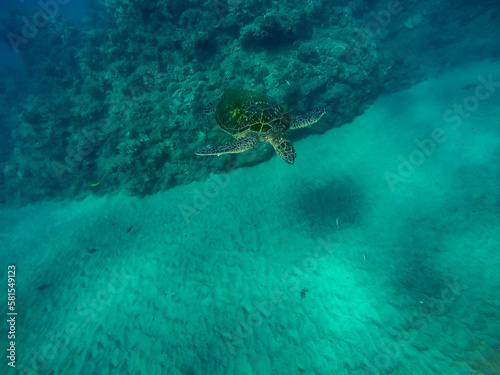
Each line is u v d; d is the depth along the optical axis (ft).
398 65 73.10
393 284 27.96
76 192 59.47
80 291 35.86
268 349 25.09
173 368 25.02
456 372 20.48
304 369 23.34
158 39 63.10
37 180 63.46
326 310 27.22
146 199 50.70
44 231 51.75
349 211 38.11
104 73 69.77
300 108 52.03
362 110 60.54
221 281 32.12
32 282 40.04
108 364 26.68
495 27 73.41
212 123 48.85
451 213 33.73
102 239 44.27
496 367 19.75
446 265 28.12
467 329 22.53
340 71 56.80
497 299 23.70
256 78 52.54
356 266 30.71
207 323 28.12
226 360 24.85
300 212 39.37
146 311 30.81
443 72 72.28
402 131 52.21
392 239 32.86
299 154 50.72
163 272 35.01
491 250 27.96
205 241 38.04
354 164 46.52
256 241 36.24
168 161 52.39
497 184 35.29
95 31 79.66
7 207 65.62
